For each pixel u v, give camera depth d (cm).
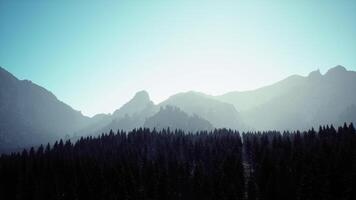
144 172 9781
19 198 9256
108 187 8975
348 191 7138
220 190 8281
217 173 9156
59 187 9456
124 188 8806
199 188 8744
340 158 8206
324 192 7444
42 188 9319
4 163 10744
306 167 8344
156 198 8838
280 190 7912
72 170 10100
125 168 9669
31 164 10625
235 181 8888
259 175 9088
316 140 10969
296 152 9675
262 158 9931
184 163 11050
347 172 7819
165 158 11956
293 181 8131
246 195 8975
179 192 9456
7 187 9725
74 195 8938
